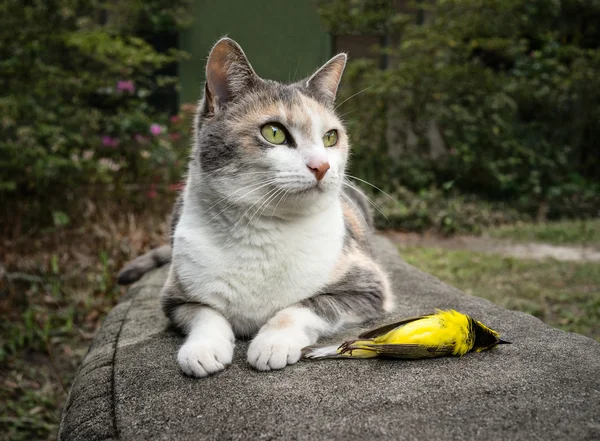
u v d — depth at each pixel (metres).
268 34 1.85
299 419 0.34
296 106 0.47
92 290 0.96
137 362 0.44
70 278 1.00
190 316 0.46
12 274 0.96
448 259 1.27
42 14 1.29
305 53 1.89
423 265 1.22
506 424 0.33
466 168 1.92
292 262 0.46
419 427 0.33
